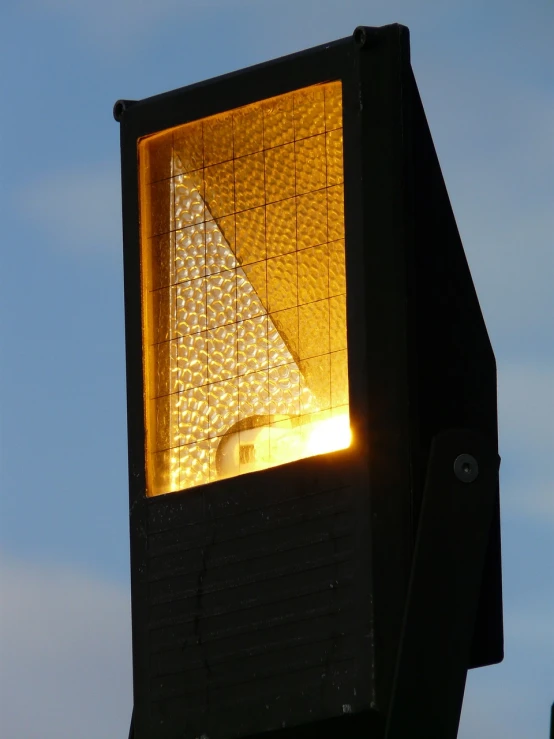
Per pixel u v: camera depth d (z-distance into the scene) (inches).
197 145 265.7
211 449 256.5
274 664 235.5
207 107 260.8
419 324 238.2
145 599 253.4
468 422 239.1
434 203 243.0
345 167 241.3
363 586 228.5
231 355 257.0
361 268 237.1
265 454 250.1
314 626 232.2
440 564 228.7
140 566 255.4
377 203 239.1
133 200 270.1
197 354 261.1
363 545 229.6
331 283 245.9
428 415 236.7
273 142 255.6
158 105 267.6
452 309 241.4
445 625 227.1
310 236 249.8
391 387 233.8
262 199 256.4
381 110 241.8
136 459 262.1
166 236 267.9
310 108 251.3
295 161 252.5
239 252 258.5
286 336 251.1
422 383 237.1
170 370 263.9
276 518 239.1
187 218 265.9
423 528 229.0
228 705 239.9
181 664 247.3
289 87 249.9
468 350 241.3
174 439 261.0
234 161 260.7
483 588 243.1
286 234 252.8
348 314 237.1
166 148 269.9
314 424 245.1
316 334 247.3
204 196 264.2
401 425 233.0
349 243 239.0
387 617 227.5
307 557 234.7
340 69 244.2
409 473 232.2
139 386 264.7
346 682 227.5
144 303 267.3
